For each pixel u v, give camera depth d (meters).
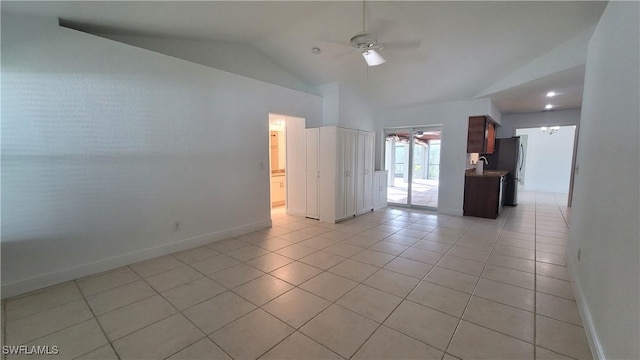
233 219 3.97
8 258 2.32
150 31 3.20
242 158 4.03
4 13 2.23
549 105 5.61
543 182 8.77
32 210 2.41
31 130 2.37
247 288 2.47
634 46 1.40
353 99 5.48
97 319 2.01
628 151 1.40
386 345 1.74
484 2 2.71
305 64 4.61
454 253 3.32
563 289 2.43
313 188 5.03
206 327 1.92
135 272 2.79
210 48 3.90
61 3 2.28
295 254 3.30
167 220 3.28
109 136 2.79
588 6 2.50
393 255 3.26
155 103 3.10
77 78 2.57
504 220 4.95
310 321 1.99
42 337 1.82
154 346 1.74
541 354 1.65
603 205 1.77
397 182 7.52
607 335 1.48
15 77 2.28
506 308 2.14
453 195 5.44
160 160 3.17
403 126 5.98
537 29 3.03
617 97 1.63
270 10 2.97
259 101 4.21
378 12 3.03
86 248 2.70
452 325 1.93
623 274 1.33
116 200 2.87
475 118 5.17
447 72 4.25
